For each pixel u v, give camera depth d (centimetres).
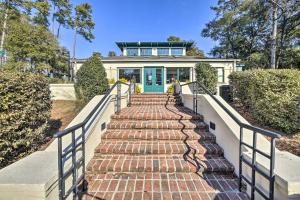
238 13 2164
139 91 1359
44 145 423
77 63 1620
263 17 1775
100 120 433
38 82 392
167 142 435
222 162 357
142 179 321
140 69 1575
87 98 844
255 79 535
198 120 540
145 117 546
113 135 445
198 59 1560
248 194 278
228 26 2455
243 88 632
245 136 328
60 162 209
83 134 291
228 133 363
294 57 1781
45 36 1491
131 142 435
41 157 261
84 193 282
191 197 272
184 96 843
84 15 2742
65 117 664
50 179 204
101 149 392
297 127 450
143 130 486
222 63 1563
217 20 2519
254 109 539
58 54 1788
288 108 457
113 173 339
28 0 1650
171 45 1969
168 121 534
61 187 209
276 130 480
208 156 387
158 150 391
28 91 355
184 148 397
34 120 380
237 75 686
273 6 1451
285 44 1778
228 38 2612
